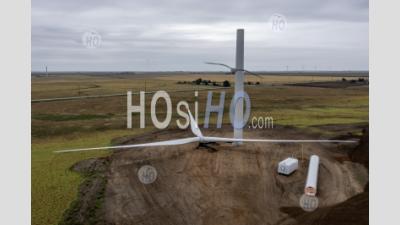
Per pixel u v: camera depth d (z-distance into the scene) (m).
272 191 36.78
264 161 45.62
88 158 45.94
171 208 32.75
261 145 52.59
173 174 40.88
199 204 33.66
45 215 30.73
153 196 35.09
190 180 39.19
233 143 52.41
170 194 35.59
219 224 30.27
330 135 57.91
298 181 39.38
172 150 49.88
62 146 51.53
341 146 51.69
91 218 30.53
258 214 32.00
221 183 38.53
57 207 32.25
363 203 33.38
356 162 45.38
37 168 42.03
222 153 48.78
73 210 31.73
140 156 47.16
